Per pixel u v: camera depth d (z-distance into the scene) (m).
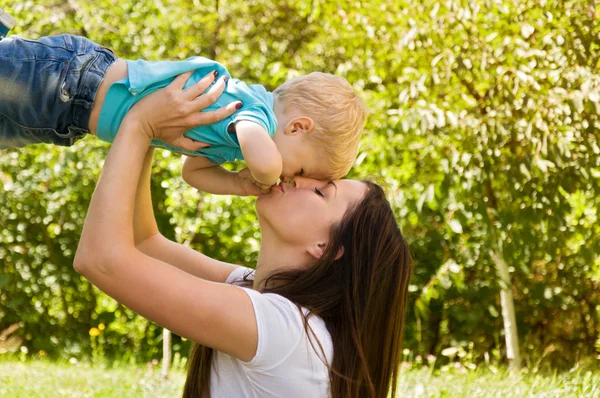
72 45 2.26
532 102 5.89
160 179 8.38
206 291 1.93
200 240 8.52
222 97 2.28
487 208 6.29
